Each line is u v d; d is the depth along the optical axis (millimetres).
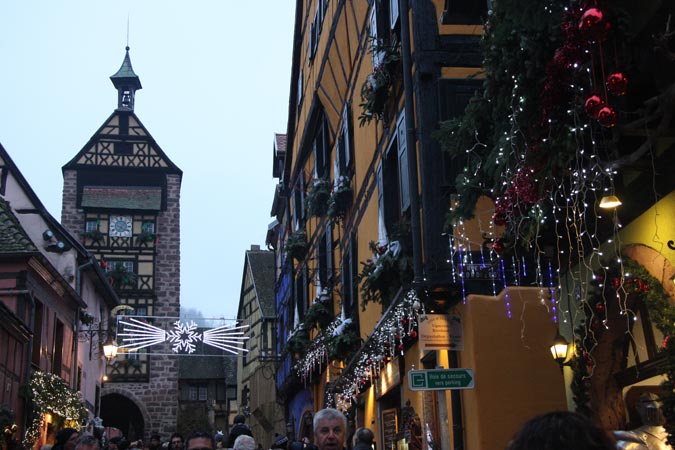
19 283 19172
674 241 7211
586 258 8945
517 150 7309
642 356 8344
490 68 7355
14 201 25172
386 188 13703
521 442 1816
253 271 42812
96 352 29984
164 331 29688
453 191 10852
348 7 17391
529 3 6586
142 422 44000
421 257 10938
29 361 19078
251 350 43062
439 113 11102
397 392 15477
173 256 43844
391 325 12672
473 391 10016
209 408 49500
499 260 10070
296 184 25578
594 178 7207
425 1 11602
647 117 6719
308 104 23250
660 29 6832
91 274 28047
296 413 27641
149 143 44719
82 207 43406
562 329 9758
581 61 6273
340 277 19422
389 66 12984
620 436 4676
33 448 18469
